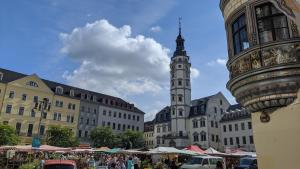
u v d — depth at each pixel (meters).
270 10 9.64
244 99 9.91
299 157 8.40
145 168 28.09
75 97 75.62
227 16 11.44
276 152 9.02
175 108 80.69
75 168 14.13
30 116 64.38
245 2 10.26
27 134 62.94
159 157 37.91
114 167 27.91
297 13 7.06
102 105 82.25
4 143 48.06
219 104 80.69
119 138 71.50
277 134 9.09
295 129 8.60
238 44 10.67
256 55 9.23
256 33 9.59
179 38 87.81
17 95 63.28
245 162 25.84
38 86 67.50
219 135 76.00
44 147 30.16
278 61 8.66
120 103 89.00
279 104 8.98
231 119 73.69
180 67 83.50
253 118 10.11
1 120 59.62
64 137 58.78
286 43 8.66
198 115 77.25
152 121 106.25
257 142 9.76
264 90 8.96
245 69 9.53
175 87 82.31
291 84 8.49
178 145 75.62
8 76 64.69
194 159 26.05
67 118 72.31
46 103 42.62
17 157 30.48
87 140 75.38
